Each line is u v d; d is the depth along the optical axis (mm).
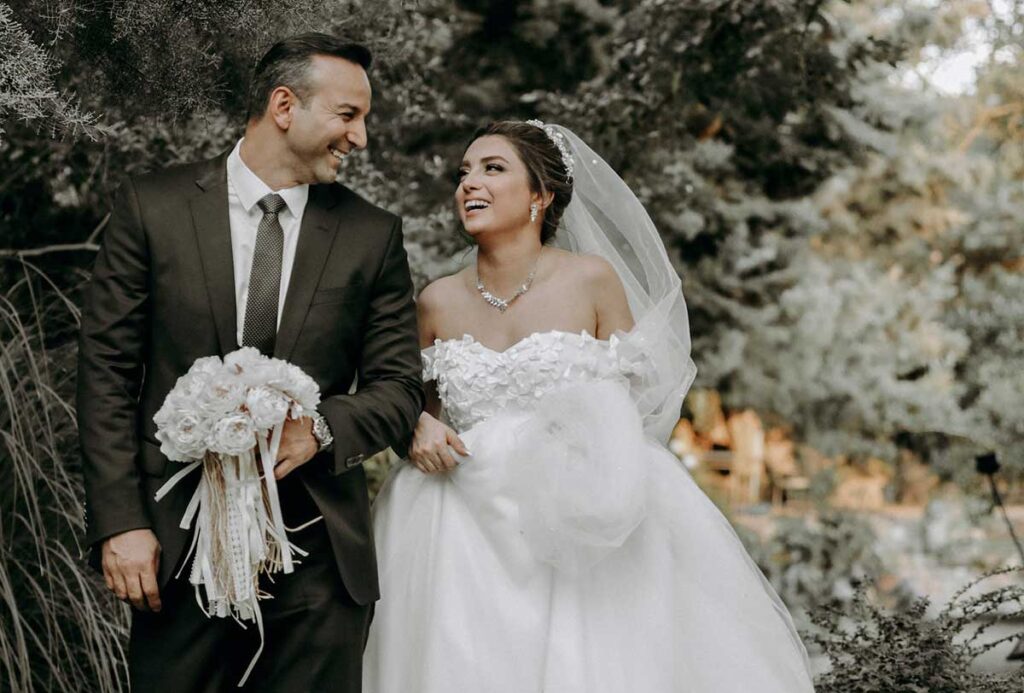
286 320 2781
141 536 2656
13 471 3555
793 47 6559
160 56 3697
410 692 3037
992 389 11086
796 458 11969
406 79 5484
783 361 10008
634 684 2912
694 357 8992
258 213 2818
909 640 4094
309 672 2779
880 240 10898
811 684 3174
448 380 3256
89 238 4836
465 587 3027
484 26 6262
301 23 3842
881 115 8438
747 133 7250
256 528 2662
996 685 3930
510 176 3275
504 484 3070
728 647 3018
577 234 3486
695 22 6168
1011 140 11188
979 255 11398
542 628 2975
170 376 2746
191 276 2738
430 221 5504
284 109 2787
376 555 3055
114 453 2668
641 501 2957
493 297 3326
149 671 2740
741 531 8734
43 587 3553
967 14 10180
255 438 2604
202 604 2721
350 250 2875
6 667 3387
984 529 10820
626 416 3039
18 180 4840
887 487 11891
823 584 8805
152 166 4980
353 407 2770
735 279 8812
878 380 10648
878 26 9219
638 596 3021
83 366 2725
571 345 3215
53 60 3486
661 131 6426
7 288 4469
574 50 6434
